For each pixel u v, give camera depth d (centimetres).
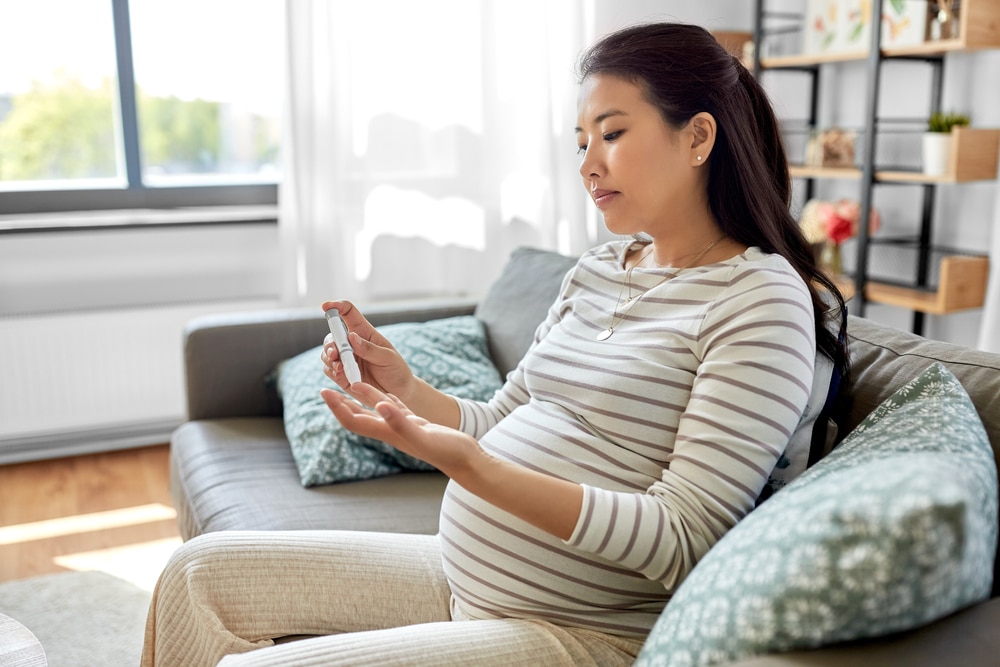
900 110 323
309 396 192
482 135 320
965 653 72
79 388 293
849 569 70
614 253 134
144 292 303
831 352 117
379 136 309
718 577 81
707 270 112
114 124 310
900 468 76
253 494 171
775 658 73
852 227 305
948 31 278
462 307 231
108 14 302
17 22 294
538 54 322
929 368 111
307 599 119
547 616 108
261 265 316
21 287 288
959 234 304
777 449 100
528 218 334
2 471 293
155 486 283
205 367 211
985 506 79
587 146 118
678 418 108
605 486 107
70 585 220
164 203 313
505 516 110
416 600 123
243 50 317
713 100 112
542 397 120
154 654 122
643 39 114
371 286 317
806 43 338
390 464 185
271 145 328
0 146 299
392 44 304
